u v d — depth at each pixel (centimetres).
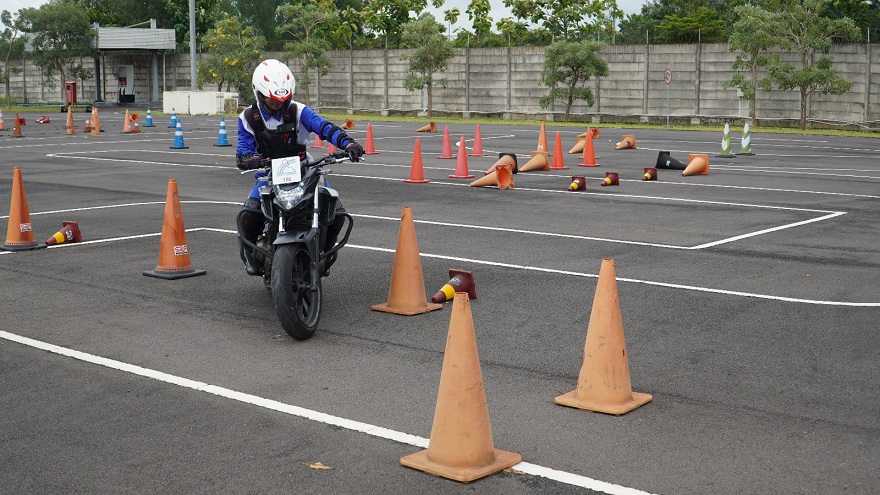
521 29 5541
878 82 3612
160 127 3925
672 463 486
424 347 708
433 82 4925
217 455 500
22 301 862
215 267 1012
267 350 702
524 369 652
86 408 577
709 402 581
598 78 4397
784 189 1691
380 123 4284
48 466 488
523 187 1731
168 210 965
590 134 2177
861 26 4816
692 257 1056
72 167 2155
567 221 1323
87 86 6719
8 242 1117
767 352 688
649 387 611
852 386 611
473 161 2270
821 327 755
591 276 952
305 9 5462
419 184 1777
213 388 614
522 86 4694
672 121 4200
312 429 539
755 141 3023
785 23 3625
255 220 782
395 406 577
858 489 452
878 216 1365
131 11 7175
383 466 485
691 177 1902
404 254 813
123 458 498
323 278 952
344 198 1573
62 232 1157
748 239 1173
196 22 7062
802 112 3656
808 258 1049
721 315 796
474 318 789
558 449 506
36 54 6216
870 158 2353
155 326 772
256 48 5659
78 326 773
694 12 5931
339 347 709
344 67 5344
